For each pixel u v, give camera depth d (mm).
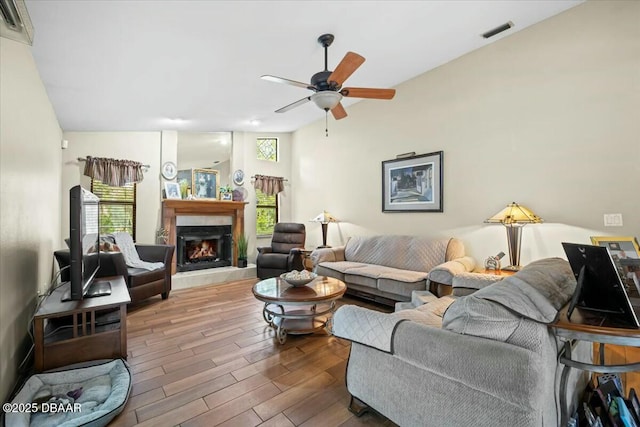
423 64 3723
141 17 2178
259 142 6316
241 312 3508
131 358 2379
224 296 4207
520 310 1185
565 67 2824
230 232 5871
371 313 1643
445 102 3773
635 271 1251
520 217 2814
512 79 3174
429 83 3939
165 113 4277
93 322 2189
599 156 2643
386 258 4082
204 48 2693
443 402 1332
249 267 5605
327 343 2674
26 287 2344
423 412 1399
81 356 2141
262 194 6289
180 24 2316
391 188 4426
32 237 2561
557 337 1278
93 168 4602
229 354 2457
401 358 1457
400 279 3262
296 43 2799
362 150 4898
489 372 1152
